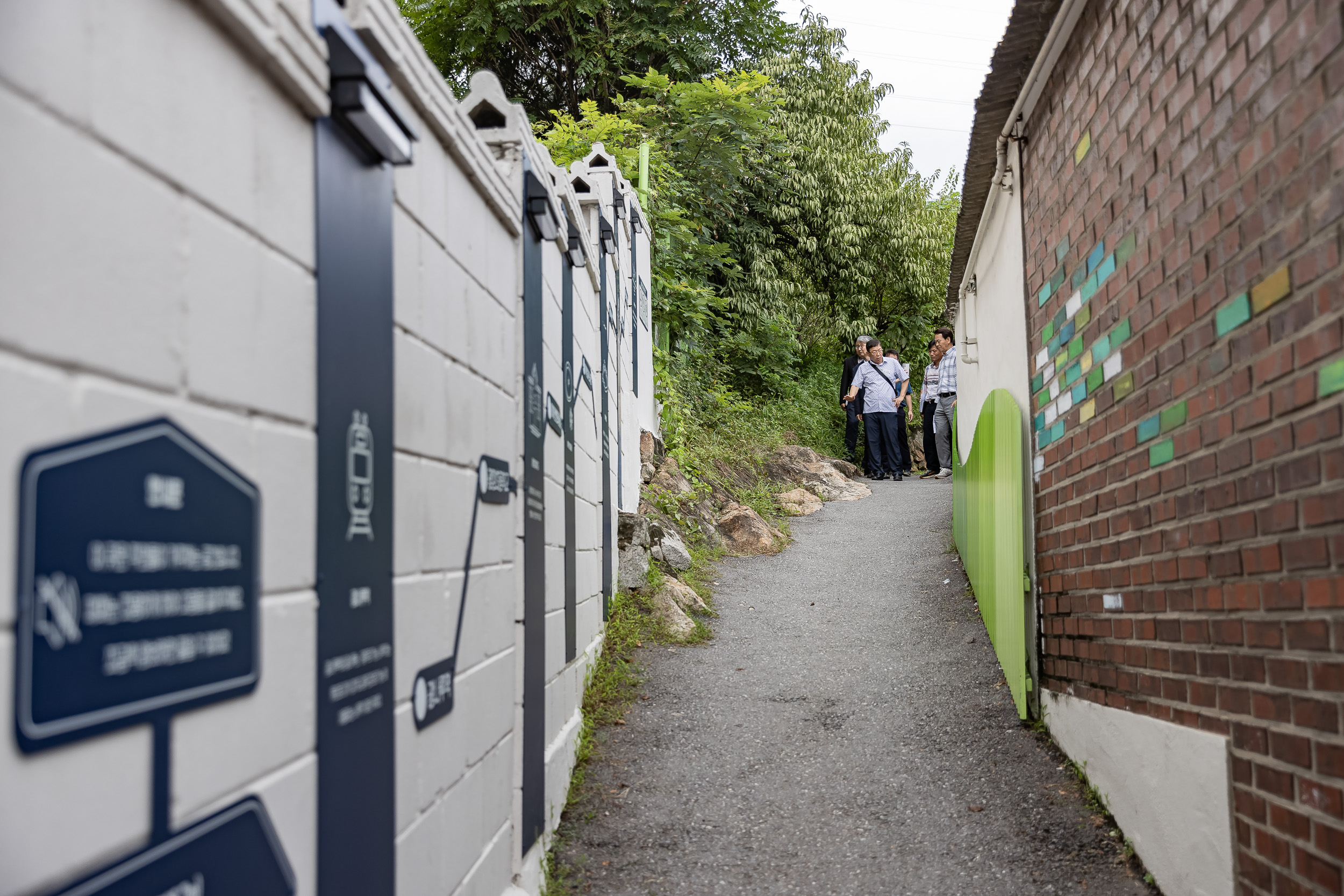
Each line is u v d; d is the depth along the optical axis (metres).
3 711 0.91
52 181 1.00
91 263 1.06
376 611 1.92
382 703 1.94
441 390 2.42
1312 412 2.36
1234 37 2.72
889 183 20.19
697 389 12.57
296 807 1.54
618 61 16.56
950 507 11.17
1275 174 2.50
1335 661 2.29
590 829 3.98
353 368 1.83
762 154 17.08
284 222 1.55
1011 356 5.80
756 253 17.19
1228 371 2.82
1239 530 2.77
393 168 2.09
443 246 2.46
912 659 6.23
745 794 4.38
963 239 7.21
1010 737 4.89
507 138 3.37
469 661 2.62
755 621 7.16
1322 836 2.36
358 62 1.71
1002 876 3.61
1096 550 4.10
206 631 1.28
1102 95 3.94
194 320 1.27
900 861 3.76
